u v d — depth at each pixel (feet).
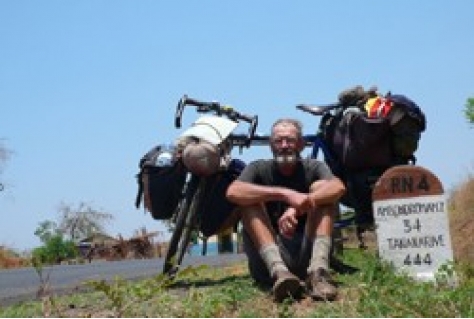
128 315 14.88
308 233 16.07
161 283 15.74
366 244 19.81
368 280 16.26
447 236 16.96
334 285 15.75
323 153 19.24
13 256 87.45
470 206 46.65
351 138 18.47
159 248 111.04
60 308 16.57
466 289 15.40
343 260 19.26
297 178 16.66
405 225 17.19
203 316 14.71
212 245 47.67
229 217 18.29
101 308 16.07
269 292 15.99
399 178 17.37
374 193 17.43
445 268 16.40
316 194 15.85
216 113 18.93
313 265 15.57
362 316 14.16
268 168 16.69
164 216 18.72
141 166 18.70
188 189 18.25
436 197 17.12
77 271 43.91
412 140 18.22
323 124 19.27
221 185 18.19
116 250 111.04
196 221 18.33
